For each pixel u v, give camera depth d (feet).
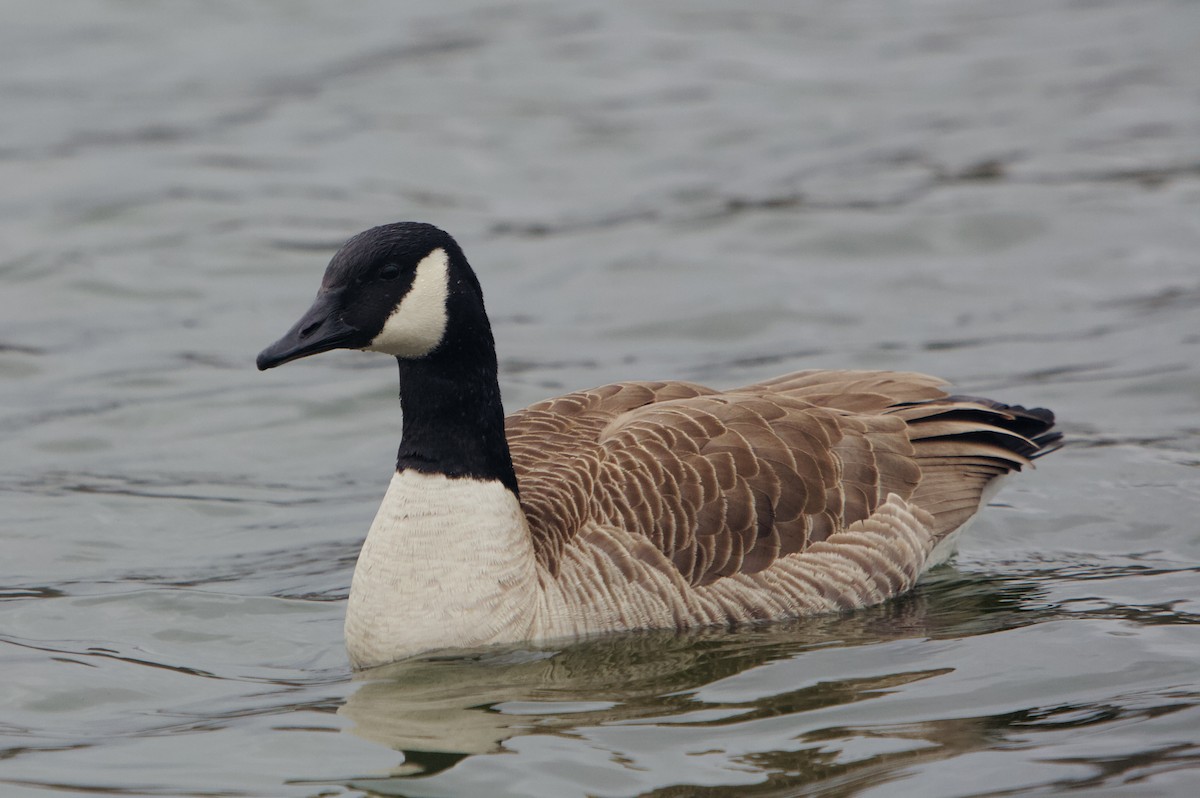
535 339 63.26
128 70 102.73
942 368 58.85
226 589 41.78
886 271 70.08
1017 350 60.59
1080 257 70.28
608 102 96.22
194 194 80.38
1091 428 52.42
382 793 29.37
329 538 45.96
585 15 116.16
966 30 111.65
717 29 112.37
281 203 79.46
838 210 76.64
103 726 33.19
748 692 33.88
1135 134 86.48
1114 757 29.58
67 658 36.96
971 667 34.81
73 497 48.83
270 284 69.67
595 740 31.50
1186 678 33.47
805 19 115.34
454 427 36.76
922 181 80.59
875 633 37.47
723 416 40.06
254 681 35.88
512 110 94.84
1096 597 39.37
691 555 37.91
